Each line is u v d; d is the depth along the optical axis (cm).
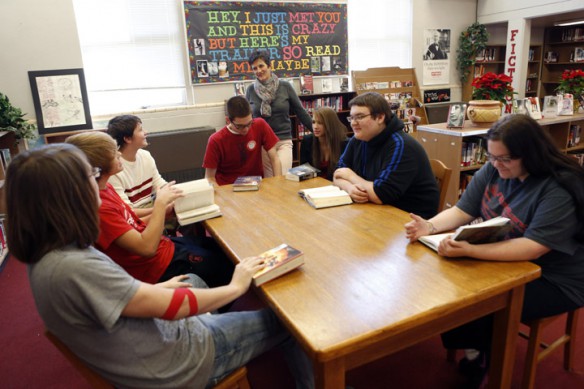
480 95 372
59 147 88
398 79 610
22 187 81
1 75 402
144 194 225
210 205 184
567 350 167
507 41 650
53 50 415
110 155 146
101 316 84
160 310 93
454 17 662
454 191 352
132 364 94
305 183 233
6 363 200
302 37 546
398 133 196
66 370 193
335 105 554
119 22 456
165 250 171
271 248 141
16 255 86
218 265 186
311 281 115
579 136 415
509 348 125
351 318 96
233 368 117
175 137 466
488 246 123
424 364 178
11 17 395
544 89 804
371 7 593
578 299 134
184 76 497
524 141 125
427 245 135
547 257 136
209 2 484
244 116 251
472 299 104
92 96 462
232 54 510
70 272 83
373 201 187
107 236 142
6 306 253
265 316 126
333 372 93
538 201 128
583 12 577
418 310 98
